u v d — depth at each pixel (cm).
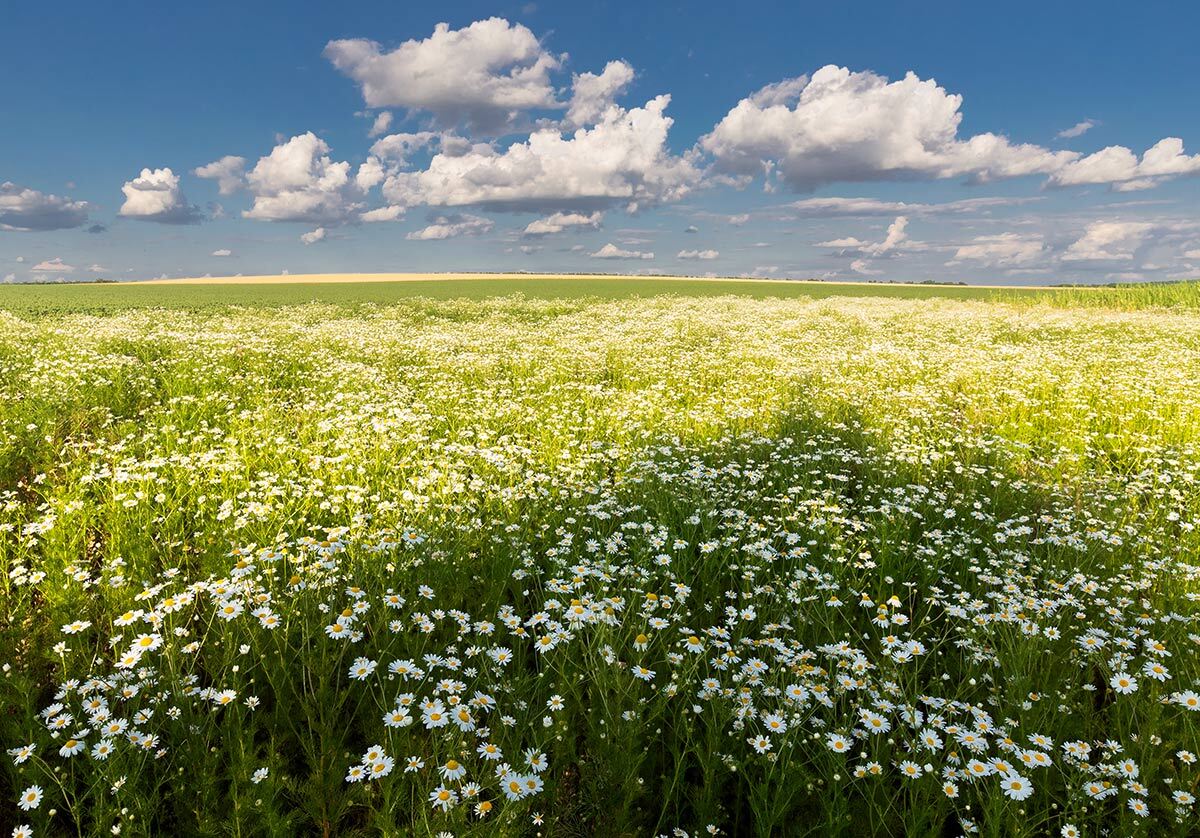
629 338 1805
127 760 278
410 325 2459
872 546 543
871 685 339
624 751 286
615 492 638
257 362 1314
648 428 889
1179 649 383
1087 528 562
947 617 443
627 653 384
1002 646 398
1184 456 766
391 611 389
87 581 444
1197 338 1761
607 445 816
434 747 275
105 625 408
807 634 421
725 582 500
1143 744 303
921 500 630
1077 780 292
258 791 264
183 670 351
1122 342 1719
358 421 866
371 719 323
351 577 428
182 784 272
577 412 960
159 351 1466
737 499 628
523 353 1505
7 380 1063
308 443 797
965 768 285
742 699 316
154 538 533
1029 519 614
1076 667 373
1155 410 928
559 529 526
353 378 1179
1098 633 385
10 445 725
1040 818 276
